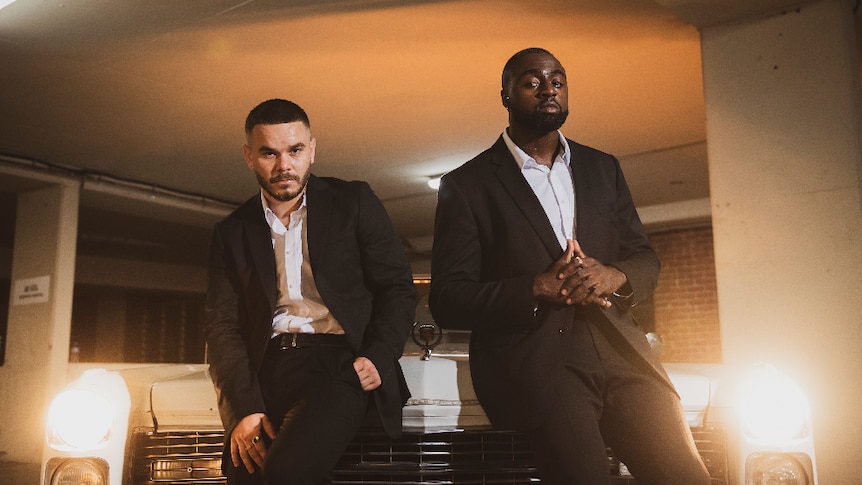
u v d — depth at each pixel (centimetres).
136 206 959
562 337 212
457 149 780
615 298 215
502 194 225
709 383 232
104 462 226
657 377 210
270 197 224
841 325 379
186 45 522
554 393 204
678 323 1075
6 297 1254
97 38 511
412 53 539
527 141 230
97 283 1291
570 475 196
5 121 683
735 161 418
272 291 218
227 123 692
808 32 404
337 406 201
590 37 512
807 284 390
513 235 220
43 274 837
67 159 807
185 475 241
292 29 497
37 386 821
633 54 542
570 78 589
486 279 227
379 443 237
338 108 655
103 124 693
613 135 739
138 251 1302
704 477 197
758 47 418
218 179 889
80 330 1424
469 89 612
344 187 230
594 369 210
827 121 393
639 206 1059
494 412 214
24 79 583
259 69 567
